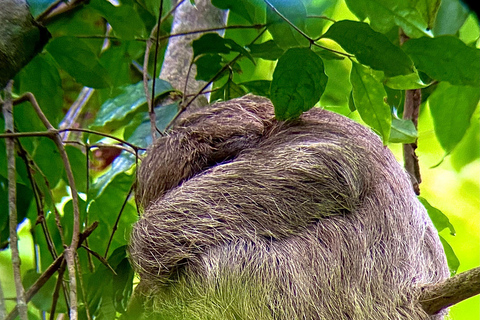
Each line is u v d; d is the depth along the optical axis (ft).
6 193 21.68
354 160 19.45
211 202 19.53
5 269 29.78
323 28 27.78
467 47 20.34
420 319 16.88
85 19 24.36
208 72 24.12
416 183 23.77
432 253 19.70
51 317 17.40
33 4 20.94
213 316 18.04
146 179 22.00
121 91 23.41
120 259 20.31
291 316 17.42
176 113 23.62
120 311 19.93
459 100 25.34
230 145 21.67
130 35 22.66
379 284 17.83
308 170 19.07
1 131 22.38
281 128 21.65
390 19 20.22
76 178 23.21
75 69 22.68
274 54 22.36
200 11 26.55
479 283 15.37
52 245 19.89
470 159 30.83
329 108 26.89
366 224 18.65
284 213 18.78
